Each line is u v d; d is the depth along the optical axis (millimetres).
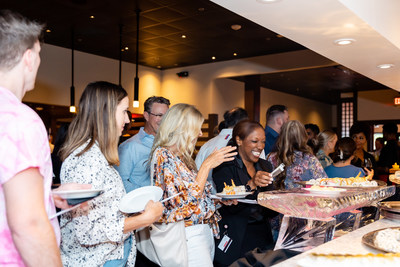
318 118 15812
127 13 6270
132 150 2676
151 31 7215
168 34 7398
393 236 1390
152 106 2902
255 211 2238
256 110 9594
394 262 1066
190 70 10375
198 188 1935
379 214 2215
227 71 9758
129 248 1741
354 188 2049
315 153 3830
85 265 1542
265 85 12125
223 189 2211
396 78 4418
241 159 2426
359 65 3742
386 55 3328
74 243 1532
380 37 2785
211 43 8062
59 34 7461
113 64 9492
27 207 932
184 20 6586
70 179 1521
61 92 8438
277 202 1658
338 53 3281
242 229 2180
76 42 8062
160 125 2096
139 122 10242
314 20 2459
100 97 1631
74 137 1598
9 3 5828
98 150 1588
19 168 933
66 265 1543
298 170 2709
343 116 14539
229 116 3141
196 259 1976
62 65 8461
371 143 14289
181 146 2062
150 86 10484
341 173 3164
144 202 1623
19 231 926
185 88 10414
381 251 1288
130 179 2691
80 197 1197
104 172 1568
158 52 8844
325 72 9859
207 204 2172
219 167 2432
